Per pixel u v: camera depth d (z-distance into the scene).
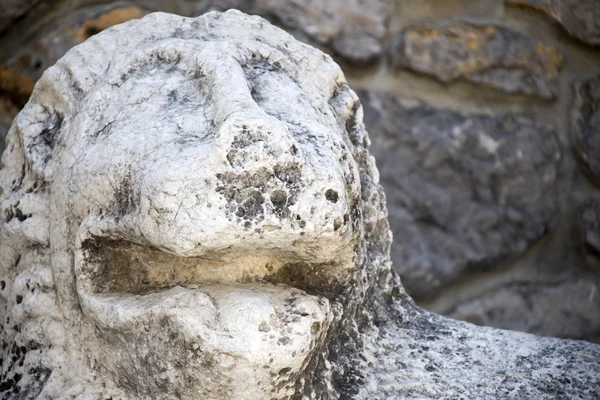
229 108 2.14
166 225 2.04
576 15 4.80
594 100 4.92
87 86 2.49
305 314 2.17
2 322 2.58
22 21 4.50
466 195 4.84
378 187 2.65
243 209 2.03
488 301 4.87
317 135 2.22
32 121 2.57
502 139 4.89
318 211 2.07
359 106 2.64
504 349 2.60
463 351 2.57
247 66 2.39
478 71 4.84
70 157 2.38
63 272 2.39
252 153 2.04
